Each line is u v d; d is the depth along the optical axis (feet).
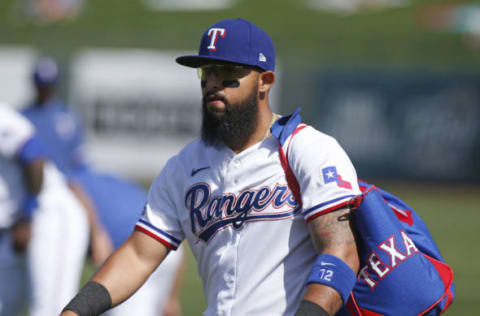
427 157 224.74
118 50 282.56
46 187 57.31
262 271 31.32
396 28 297.94
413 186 223.51
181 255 60.34
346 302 30.63
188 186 33.32
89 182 60.18
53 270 57.31
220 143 32.37
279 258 31.19
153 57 230.27
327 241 29.48
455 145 222.48
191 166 33.50
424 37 285.43
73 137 80.59
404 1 323.78
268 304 31.22
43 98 79.87
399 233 30.76
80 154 81.25
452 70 223.30
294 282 31.19
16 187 56.59
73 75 232.53
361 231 30.60
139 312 56.39
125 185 62.08
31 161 55.83
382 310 30.86
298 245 31.22
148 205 34.40
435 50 271.90
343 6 324.80
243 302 31.50
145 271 33.73
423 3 319.47
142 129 230.07
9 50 241.96
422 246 32.42
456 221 164.76
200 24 312.29
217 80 31.55
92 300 32.09
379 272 30.60
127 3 332.19
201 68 31.91
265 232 31.35
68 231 57.67
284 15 320.50
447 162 223.10
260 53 31.63
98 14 321.73
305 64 234.38
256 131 32.24
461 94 222.28
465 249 131.34
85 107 231.91
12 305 58.54
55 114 80.07
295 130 31.60
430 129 224.53
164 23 312.29
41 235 57.16
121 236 60.03
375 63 250.98
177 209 33.83
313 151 30.50
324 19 313.53
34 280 57.36
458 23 293.23
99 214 59.77
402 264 30.53
